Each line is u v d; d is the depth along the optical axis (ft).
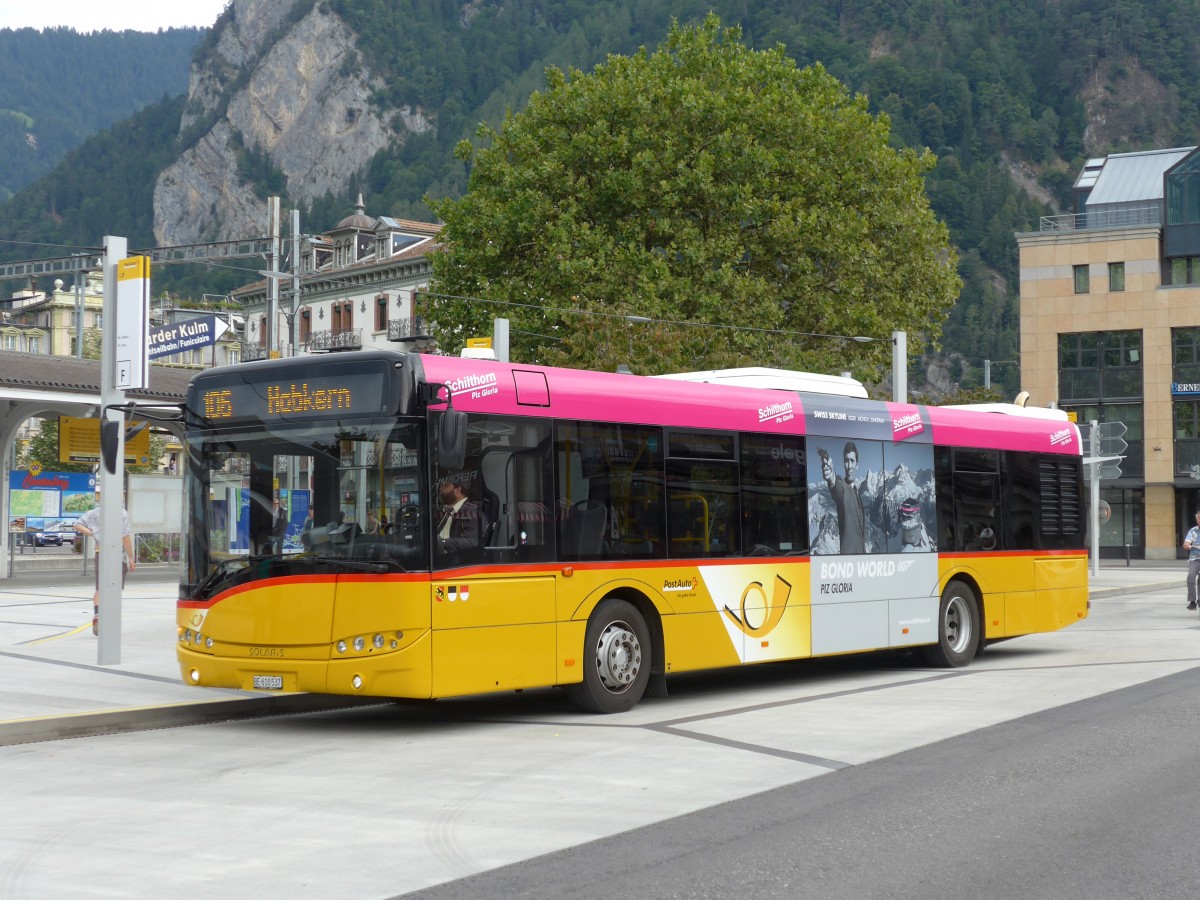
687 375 53.26
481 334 128.26
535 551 41.63
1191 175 239.30
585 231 121.19
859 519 54.03
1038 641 71.46
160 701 44.09
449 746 37.55
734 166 122.01
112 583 53.88
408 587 38.40
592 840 25.12
